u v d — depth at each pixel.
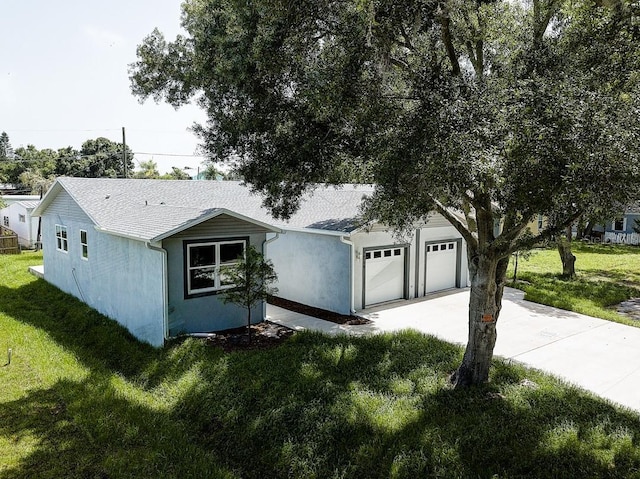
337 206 14.41
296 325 11.16
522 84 5.08
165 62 8.24
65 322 12.30
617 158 4.19
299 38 5.67
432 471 5.01
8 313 12.69
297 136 6.32
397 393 6.94
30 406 6.94
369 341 9.30
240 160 7.33
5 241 25.80
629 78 5.71
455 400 6.55
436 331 10.59
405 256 13.75
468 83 5.41
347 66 5.47
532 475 4.86
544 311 12.41
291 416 6.36
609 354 8.96
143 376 8.52
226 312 10.83
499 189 4.92
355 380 7.46
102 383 7.91
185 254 10.12
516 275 17.28
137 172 49.94
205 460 5.60
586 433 5.57
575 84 5.03
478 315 7.07
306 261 13.35
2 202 31.58
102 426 6.29
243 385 7.36
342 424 6.07
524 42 6.36
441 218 14.63
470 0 5.73
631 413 6.24
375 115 5.50
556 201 4.63
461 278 15.56
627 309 12.95
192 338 9.70
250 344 9.55
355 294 12.42
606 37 5.97
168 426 6.48
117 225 11.61
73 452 5.65
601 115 4.42
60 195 15.57
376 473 5.12
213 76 6.71
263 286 9.80
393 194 5.55
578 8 6.21
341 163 6.46
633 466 4.91
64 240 15.41
